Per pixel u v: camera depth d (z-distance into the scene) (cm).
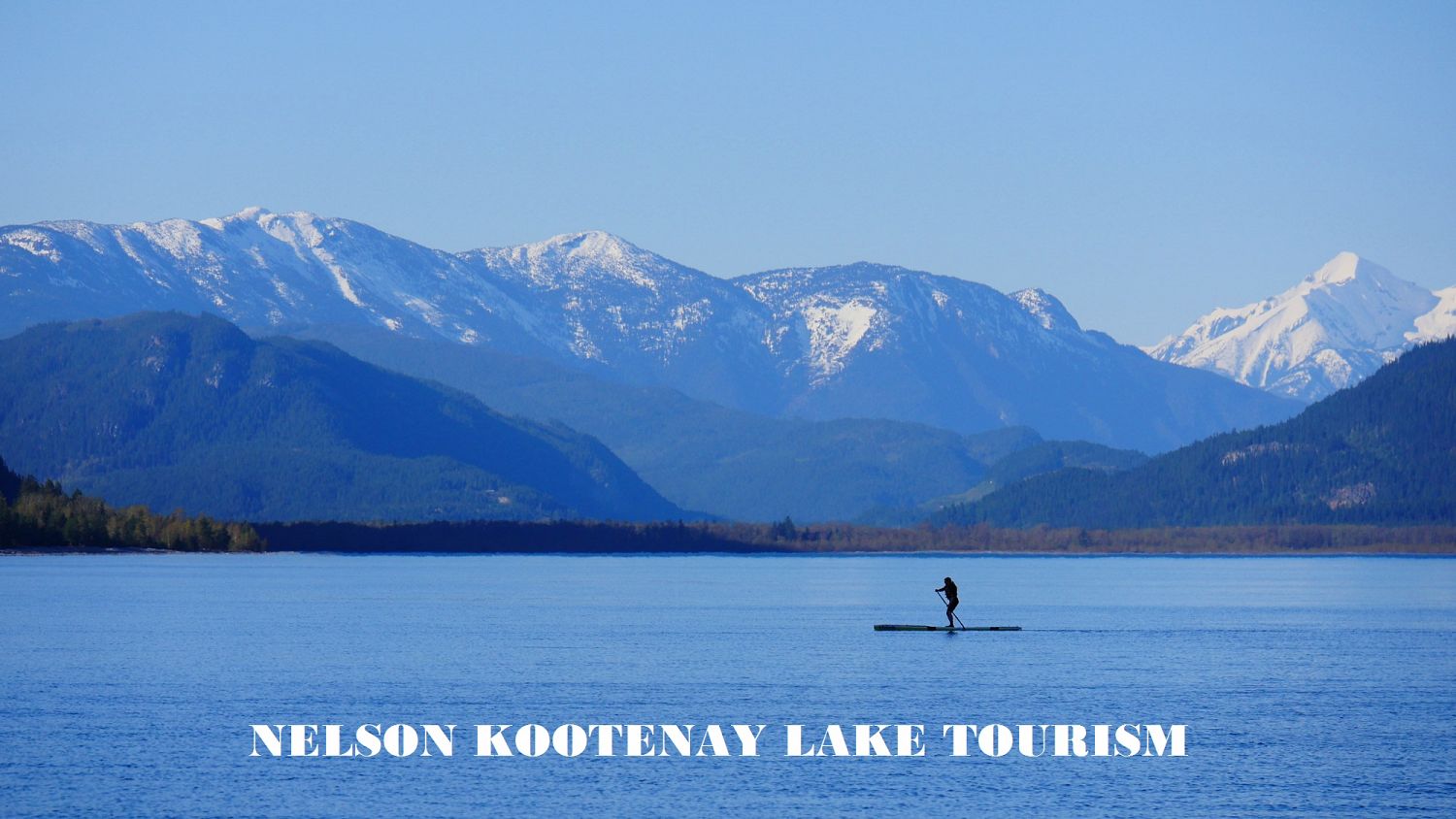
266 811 13088
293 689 19125
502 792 13775
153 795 13562
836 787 14000
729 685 19588
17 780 14012
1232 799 13625
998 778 14338
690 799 13588
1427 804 13438
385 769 14612
